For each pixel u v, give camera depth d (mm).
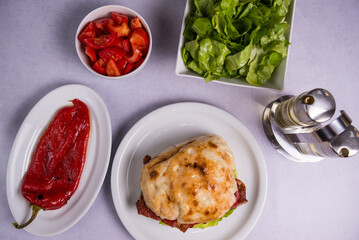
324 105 435
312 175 553
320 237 549
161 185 442
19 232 512
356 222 556
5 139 524
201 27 435
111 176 500
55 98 513
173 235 512
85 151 507
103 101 514
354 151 426
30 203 488
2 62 528
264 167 521
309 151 514
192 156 452
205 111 527
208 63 451
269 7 452
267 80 480
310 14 561
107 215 521
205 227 500
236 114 550
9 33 530
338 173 557
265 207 543
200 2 447
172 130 533
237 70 461
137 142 522
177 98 544
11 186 495
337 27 565
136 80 540
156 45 541
